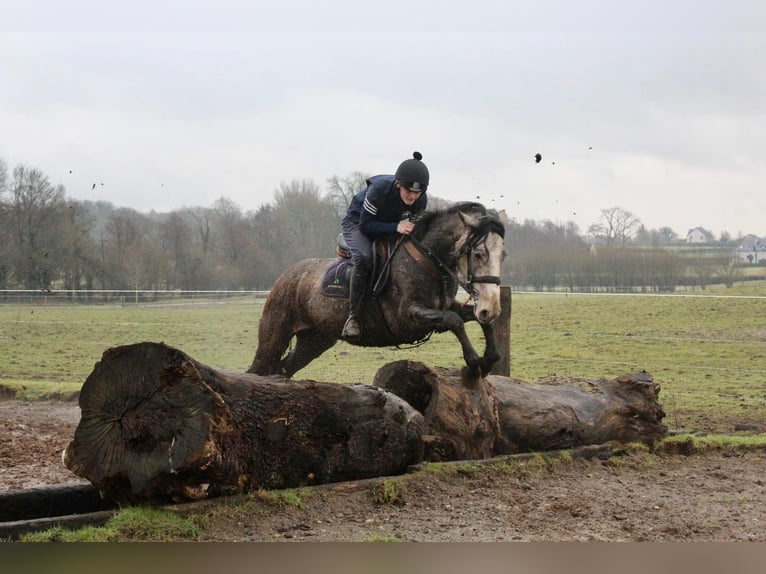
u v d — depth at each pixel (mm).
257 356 9000
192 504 5211
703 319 22438
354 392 6254
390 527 5422
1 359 18625
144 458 5043
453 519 5684
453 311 7422
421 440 6605
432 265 7426
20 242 38469
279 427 5715
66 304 33531
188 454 4953
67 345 20984
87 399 5164
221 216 41031
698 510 6203
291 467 5840
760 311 23062
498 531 5414
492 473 6855
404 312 7543
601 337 20109
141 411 5082
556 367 16219
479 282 7008
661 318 22812
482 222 7039
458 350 19406
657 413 8422
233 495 5438
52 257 38000
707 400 12641
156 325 24609
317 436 5988
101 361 5141
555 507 6039
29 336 22562
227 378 5535
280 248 39312
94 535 4770
